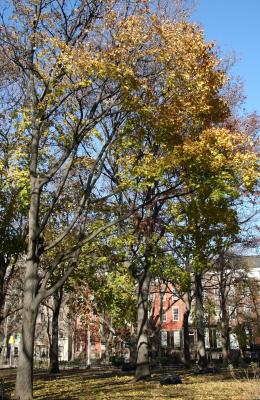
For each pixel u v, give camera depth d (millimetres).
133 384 17359
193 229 15828
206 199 13609
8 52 14547
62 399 12766
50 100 13156
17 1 13883
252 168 12555
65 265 20547
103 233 18656
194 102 13227
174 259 19734
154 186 14961
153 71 13812
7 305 34000
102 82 13492
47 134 14789
